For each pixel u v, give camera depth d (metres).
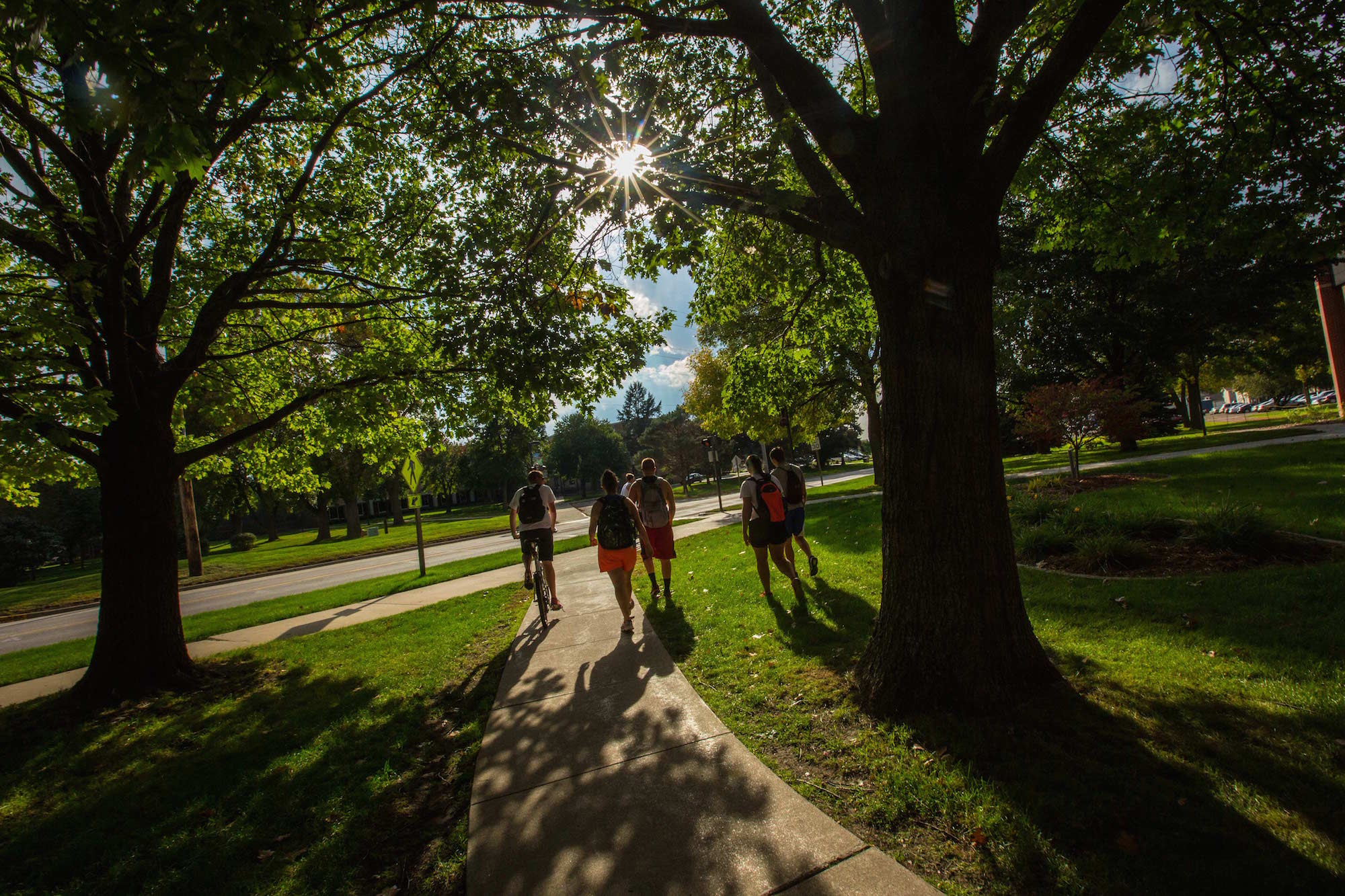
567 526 29.12
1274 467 10.99
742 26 3.93
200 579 21.42
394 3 5.30
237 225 8.33
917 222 3.70
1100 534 7.10
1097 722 3.40
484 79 5.30
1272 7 5.40
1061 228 7.25
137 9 2.75
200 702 6.05
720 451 60.41
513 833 3.03
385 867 3.00
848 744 3.54
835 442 73.06
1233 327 24.59
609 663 5.55
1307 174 5.57
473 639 7.28
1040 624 5.10
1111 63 6.14
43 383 5.19
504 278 5.94
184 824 3.58
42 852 3.42
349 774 4.03
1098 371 26.09
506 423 10.74
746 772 3.36
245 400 9.88
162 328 8.72
